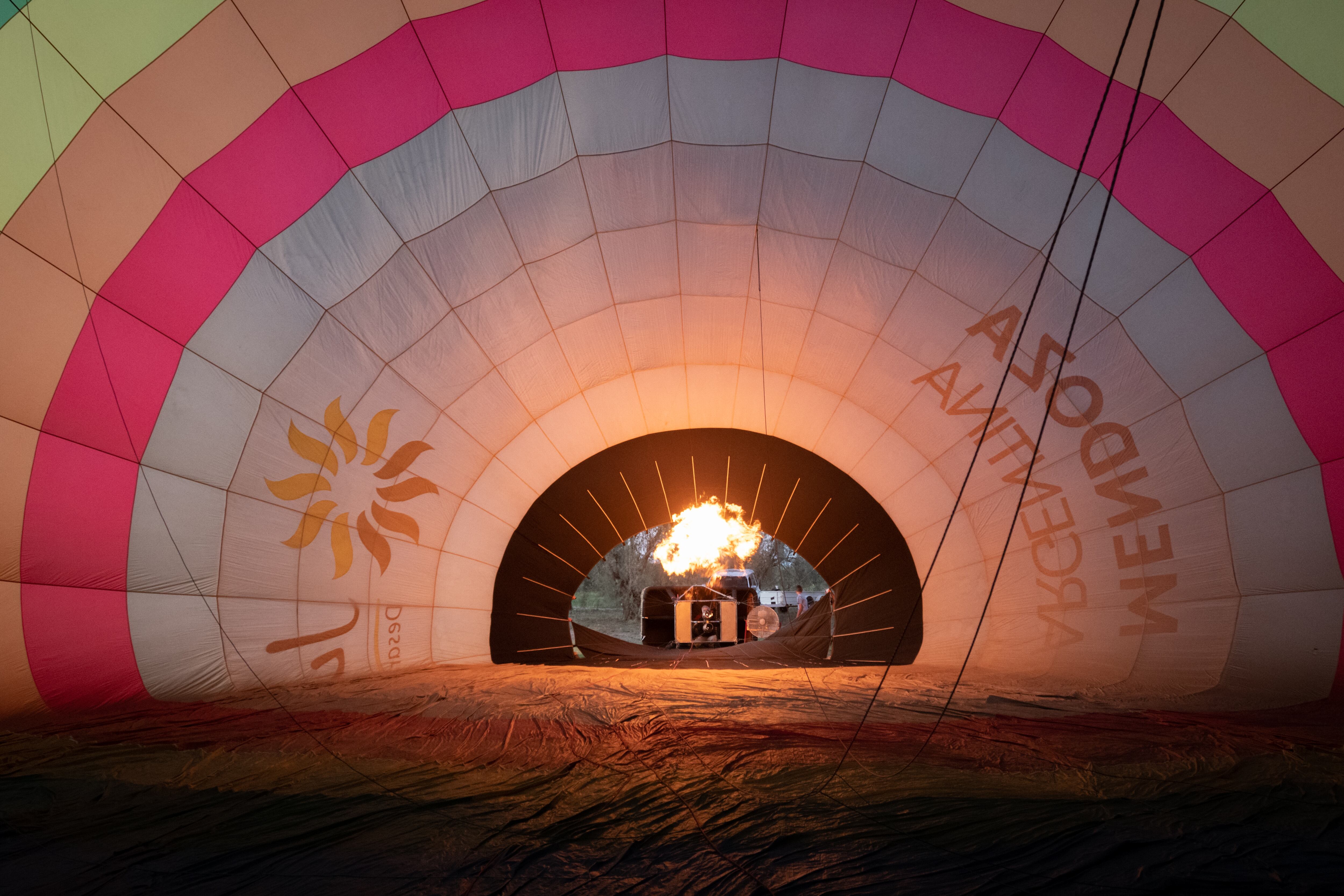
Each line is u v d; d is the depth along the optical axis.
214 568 9.48
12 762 5.31
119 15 7.79
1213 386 9.64
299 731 6.43
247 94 8.58
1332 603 9.01
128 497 8.84
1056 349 10.41
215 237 8.94
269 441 9.88
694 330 12.02
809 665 12.20
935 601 12.19
